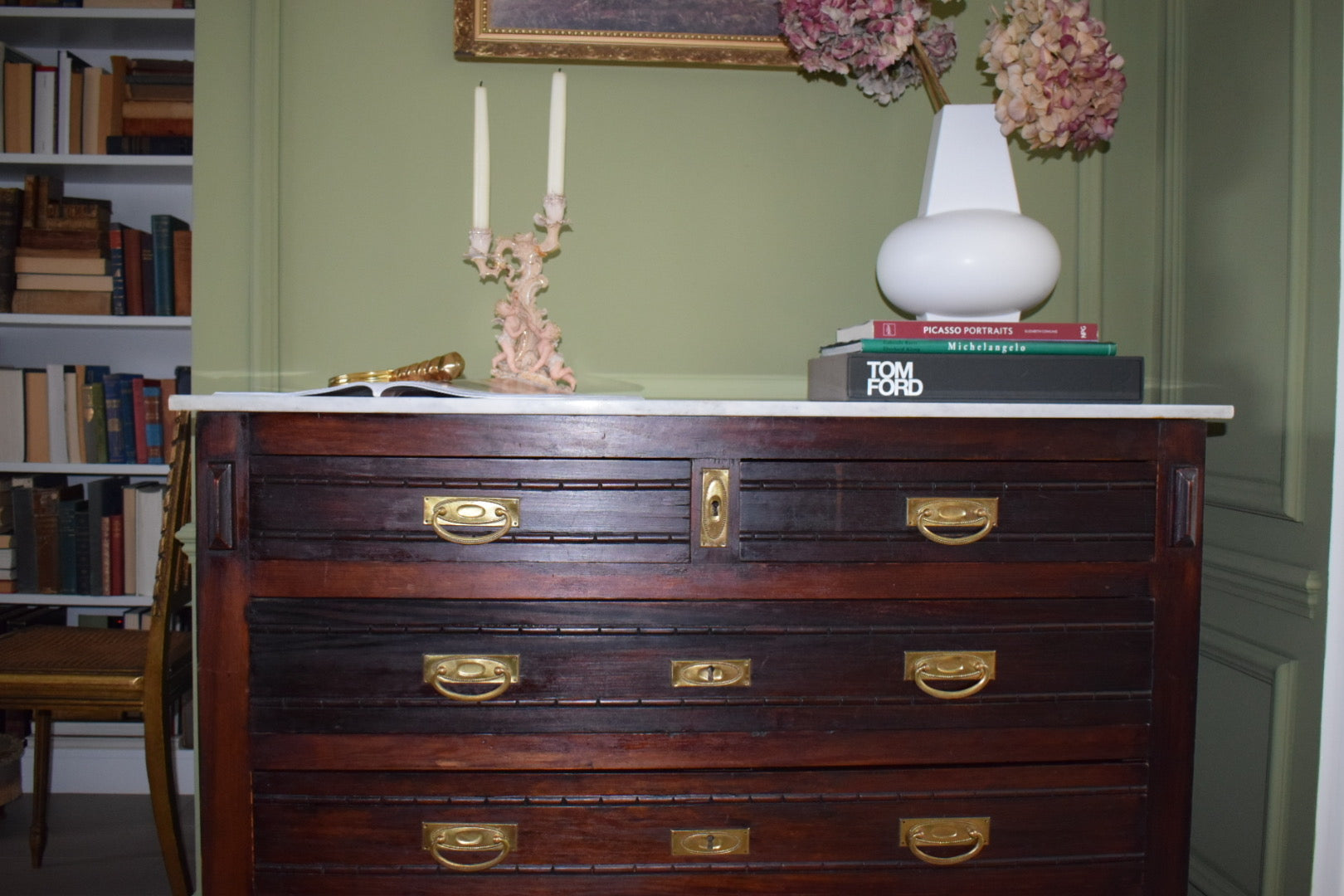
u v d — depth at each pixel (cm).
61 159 213
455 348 147
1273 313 123
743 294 150
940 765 102
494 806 99
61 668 171
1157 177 152
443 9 145
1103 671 103
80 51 233
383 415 97
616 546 98
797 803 101
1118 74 127
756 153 149
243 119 142
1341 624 109
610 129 148
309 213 144
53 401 220
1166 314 148
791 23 130
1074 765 103
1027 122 127
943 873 103
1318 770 113
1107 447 102
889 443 100
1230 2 132
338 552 97
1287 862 120
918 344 111
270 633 98
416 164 145
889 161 151
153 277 218
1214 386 137
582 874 100
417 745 99
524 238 126
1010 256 115
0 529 219
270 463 97
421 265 146
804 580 100
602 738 99
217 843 98
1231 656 133
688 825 100
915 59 141
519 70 146
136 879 181
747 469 99
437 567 98
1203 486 103
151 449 222
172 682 173
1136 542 103
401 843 99
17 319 212
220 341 142
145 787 227
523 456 98
